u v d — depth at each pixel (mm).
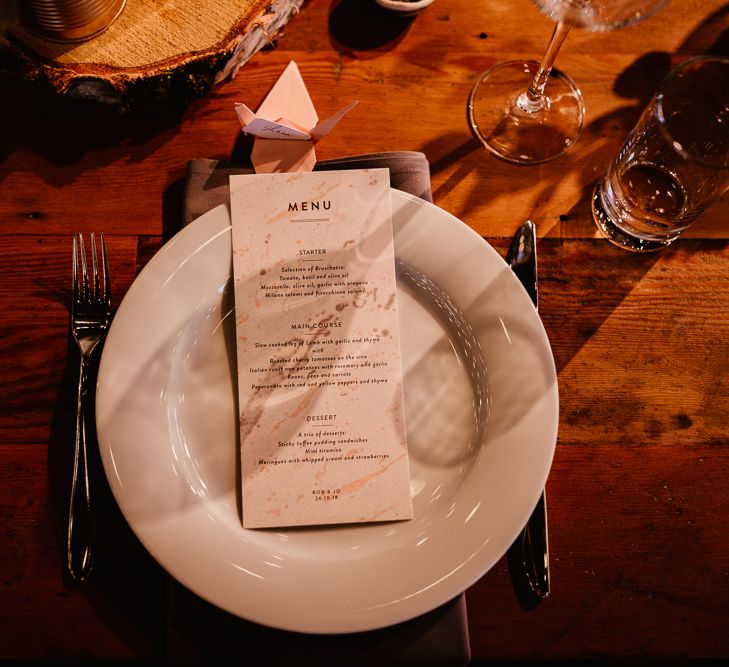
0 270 610
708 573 571
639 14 521
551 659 550
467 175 657
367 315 542
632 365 615
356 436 527
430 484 528
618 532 580
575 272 634
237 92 662
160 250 534
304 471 519
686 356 617
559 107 678
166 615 513
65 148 641
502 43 692
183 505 501
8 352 590
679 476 594
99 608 540
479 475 515
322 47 677
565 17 528
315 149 654
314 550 504
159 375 521
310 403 531
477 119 670
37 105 648
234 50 611
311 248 545
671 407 607
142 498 494
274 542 506
